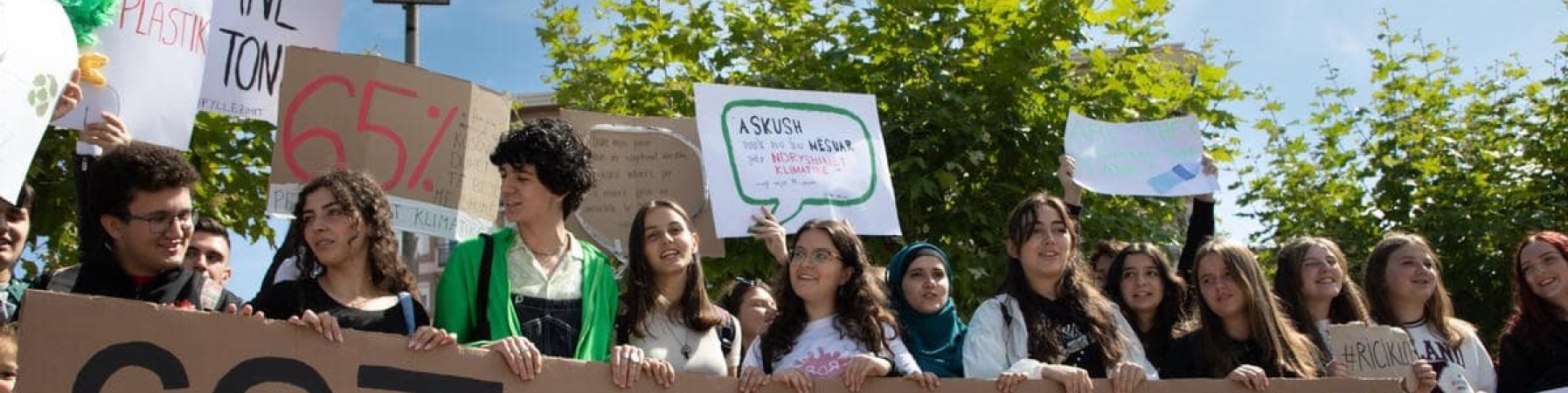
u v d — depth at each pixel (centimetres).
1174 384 356
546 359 320
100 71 388
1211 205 531
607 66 848
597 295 365
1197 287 427
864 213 530
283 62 482
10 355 299
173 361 282
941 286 411
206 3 421
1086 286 409
